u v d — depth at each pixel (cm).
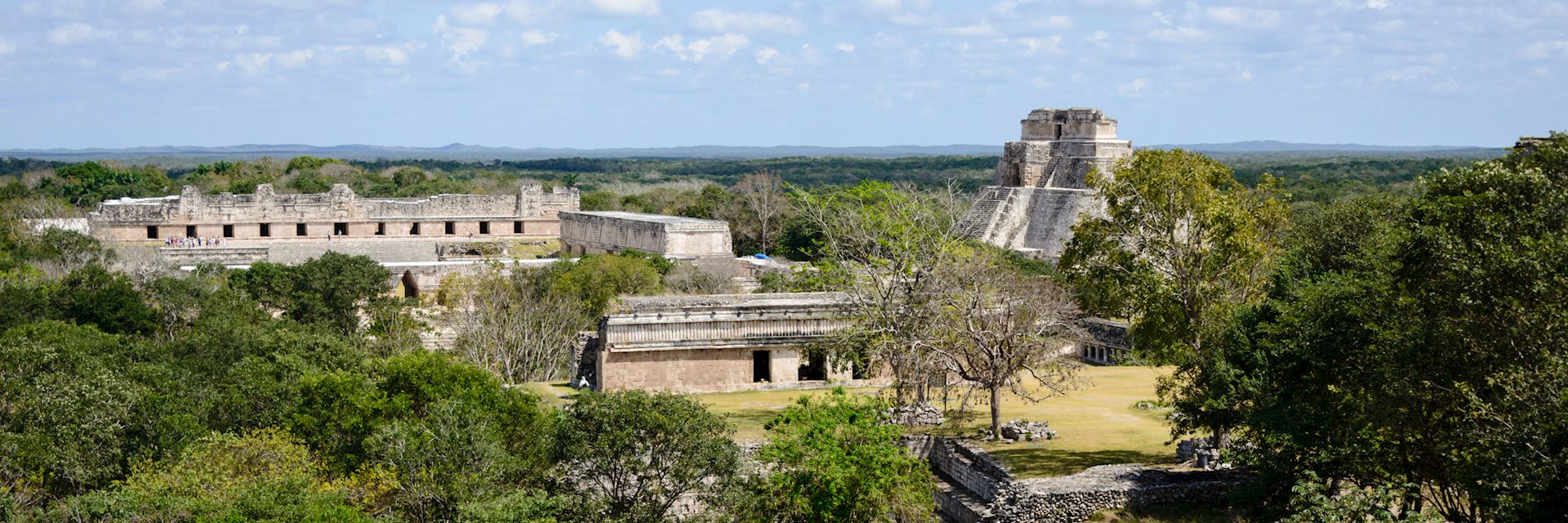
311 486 3269
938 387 4806
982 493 3856
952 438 4297
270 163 17625
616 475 3469
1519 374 2706
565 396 5297
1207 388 3662
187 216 11550
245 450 3525
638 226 10481
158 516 3186
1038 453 4053
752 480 3494
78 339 4803
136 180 16312
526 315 6800
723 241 10281
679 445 3444
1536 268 2850
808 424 3472
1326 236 5291
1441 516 2942
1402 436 3023
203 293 7006
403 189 15412
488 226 12662
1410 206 3928
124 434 3944
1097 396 5062
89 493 3506
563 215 12062
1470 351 2944
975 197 10738
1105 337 6462
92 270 6819
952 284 4566
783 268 8688
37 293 6575
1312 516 2869
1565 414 2567
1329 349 3259
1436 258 3081
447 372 3922
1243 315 3650
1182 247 4084
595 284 7500
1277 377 3419
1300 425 3130
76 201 15162
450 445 3375
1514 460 2614
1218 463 3731
